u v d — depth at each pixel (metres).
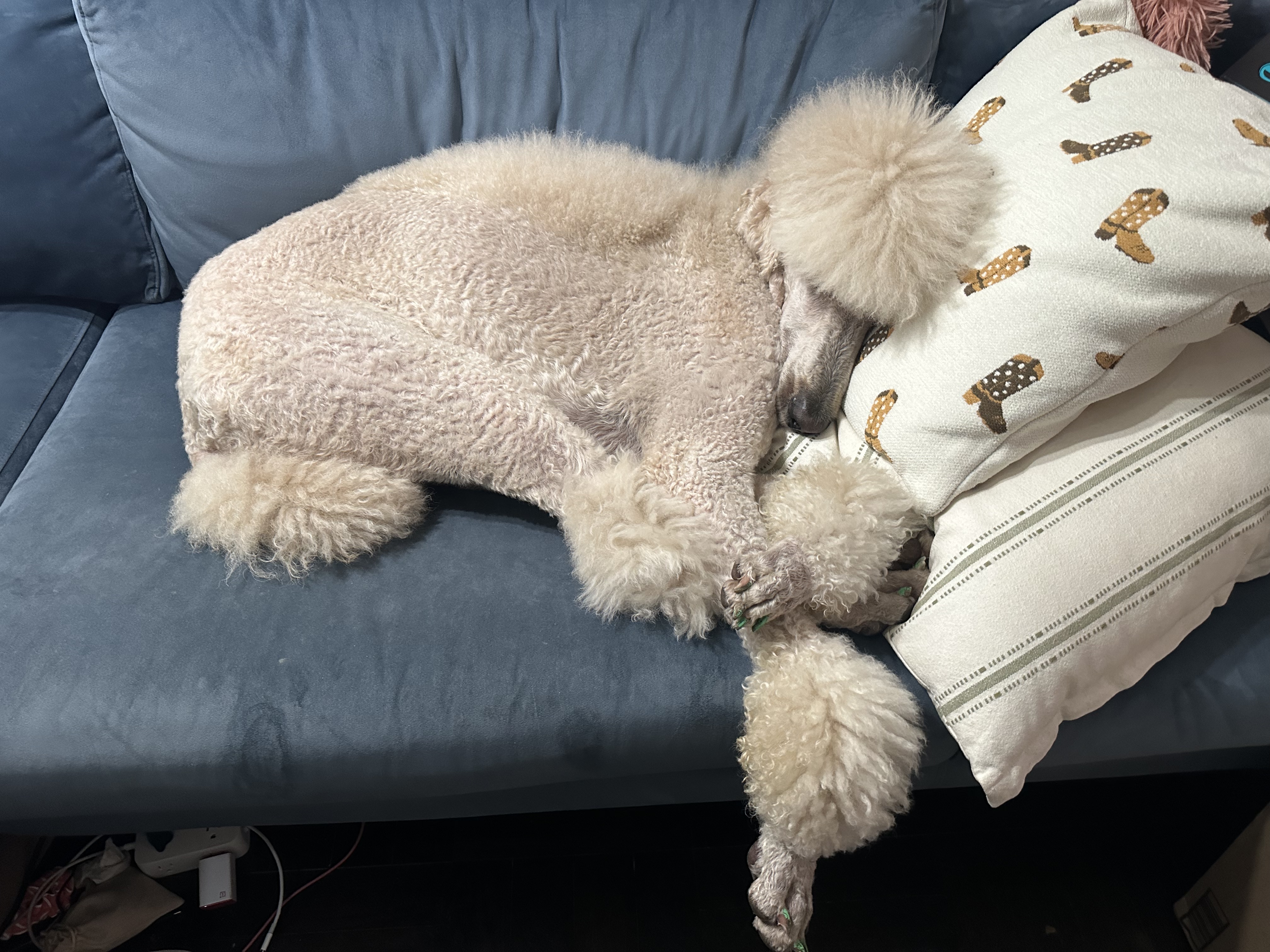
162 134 1.12
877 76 1.11
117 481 1.00
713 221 1.00
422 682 0.81
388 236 0.98
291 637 0.83
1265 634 0.86
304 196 1.16
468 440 0.92
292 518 0.87
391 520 0.91
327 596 0.87
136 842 1.09
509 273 0.95
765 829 0.83
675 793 0.97
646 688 0.82
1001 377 0.78
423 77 1.12
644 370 0.97
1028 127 0.86
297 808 0.88
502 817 1.17
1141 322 0.74
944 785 0.94
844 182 0.84
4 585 0.86
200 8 1.08
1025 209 0.79
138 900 1.05
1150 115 0.78
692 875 1.12
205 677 0.80
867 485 0.85
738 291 0.98
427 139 1.15
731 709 0.83
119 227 1.23
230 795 0.82
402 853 1.14
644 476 0.93
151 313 1.30
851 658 0.82
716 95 1.13
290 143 1.12
